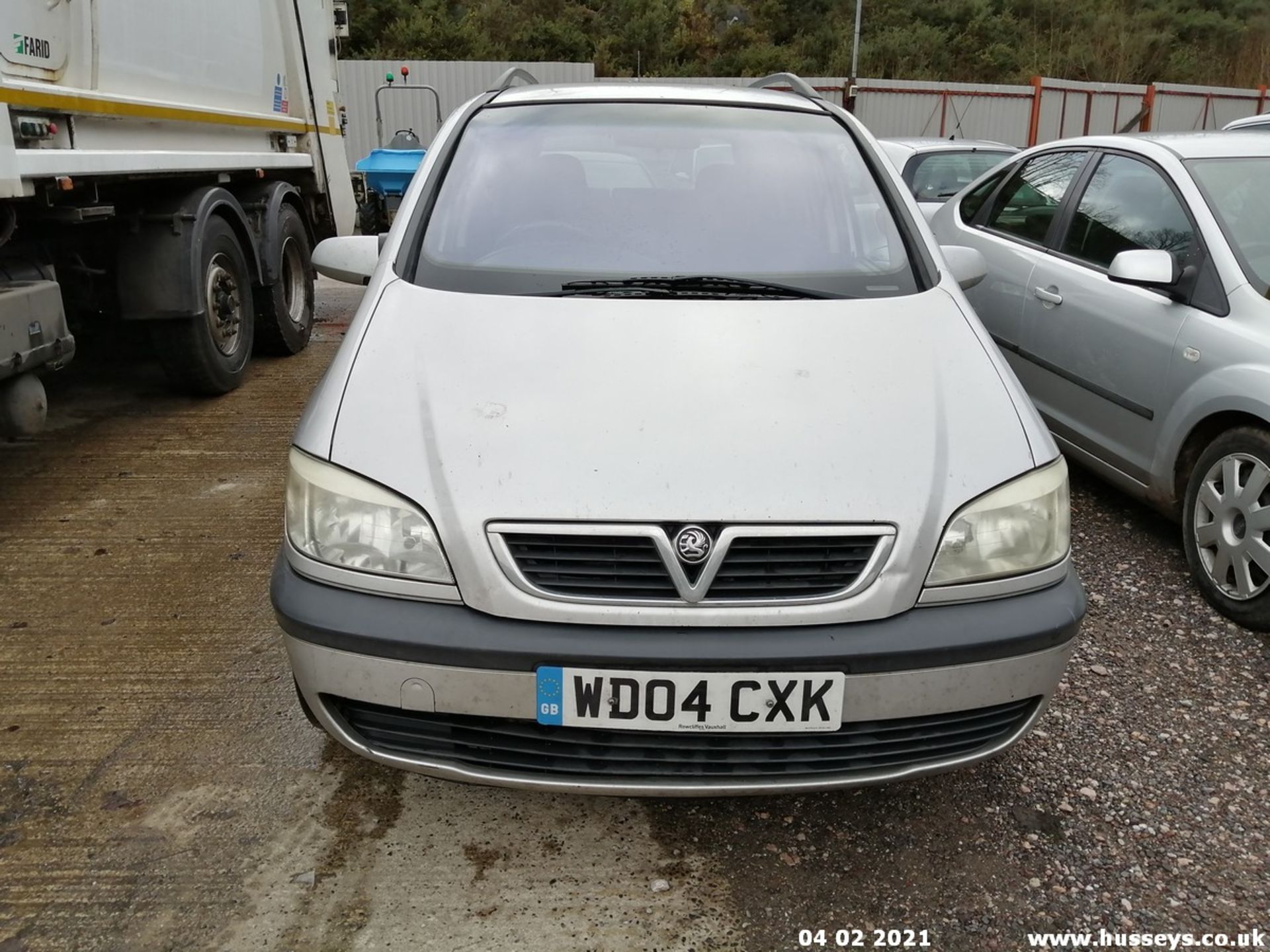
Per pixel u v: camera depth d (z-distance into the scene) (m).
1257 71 35.34
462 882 2.02
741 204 2.81
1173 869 2.07
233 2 5.38
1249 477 3.02
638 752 1.85
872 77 32.41
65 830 2.13
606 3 32.94
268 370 5.96
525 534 1.82
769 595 1.82
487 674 1.79
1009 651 1.85
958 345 2.30
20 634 2.93
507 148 2.96
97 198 3.98
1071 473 4.38
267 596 3.17
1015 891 2.01
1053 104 21.75
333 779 2.32
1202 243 3.32
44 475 4.18
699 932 1.90
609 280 2.52
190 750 2.41
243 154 5.41
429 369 2.13
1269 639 2.99
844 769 1.88
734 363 2.17
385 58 27.83
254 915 1.92
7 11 3.23
